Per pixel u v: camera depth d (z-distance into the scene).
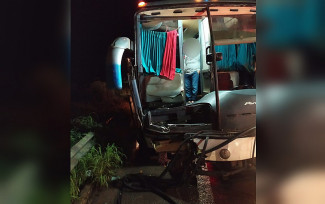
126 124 7.58
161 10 5.35
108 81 5.42
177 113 5.13
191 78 7.04
